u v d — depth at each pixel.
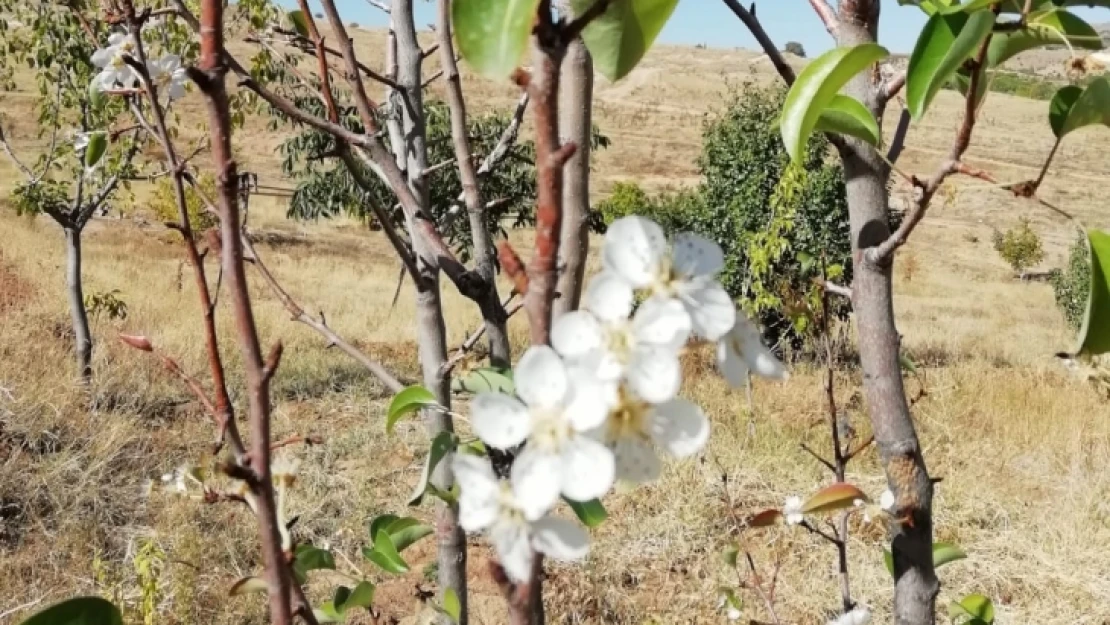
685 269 0.89
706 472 6.73
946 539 6.30
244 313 0.96
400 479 7.02
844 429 2.70
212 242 1.19
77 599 1.12
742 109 11.56
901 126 1.52
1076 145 46.22
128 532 5.68
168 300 11.83
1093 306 1.22
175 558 5.05
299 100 5.87
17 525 5.65
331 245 22.97
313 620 1.19
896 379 1.50
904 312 20.06
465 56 0.79
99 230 18.69
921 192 1.28
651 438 0.85
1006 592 5.72
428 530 1.99
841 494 1.75
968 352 14.35
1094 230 1.21
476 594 5.67
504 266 0.83
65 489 5.88
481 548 6.18
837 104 1.37
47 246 15.80
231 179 0.93
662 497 6.48
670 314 0.85
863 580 5.54
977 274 27.56
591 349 0.84
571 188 1.64
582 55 1.64
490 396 0.83
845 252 10.52
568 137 1.63
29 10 6.90
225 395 1.20
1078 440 7.75
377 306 14.82
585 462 0.82
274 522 0.98
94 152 2.03
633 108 64.81
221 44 0.92
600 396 0.82
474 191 1.96
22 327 8.95
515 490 0.82
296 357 10.25
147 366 8.60
